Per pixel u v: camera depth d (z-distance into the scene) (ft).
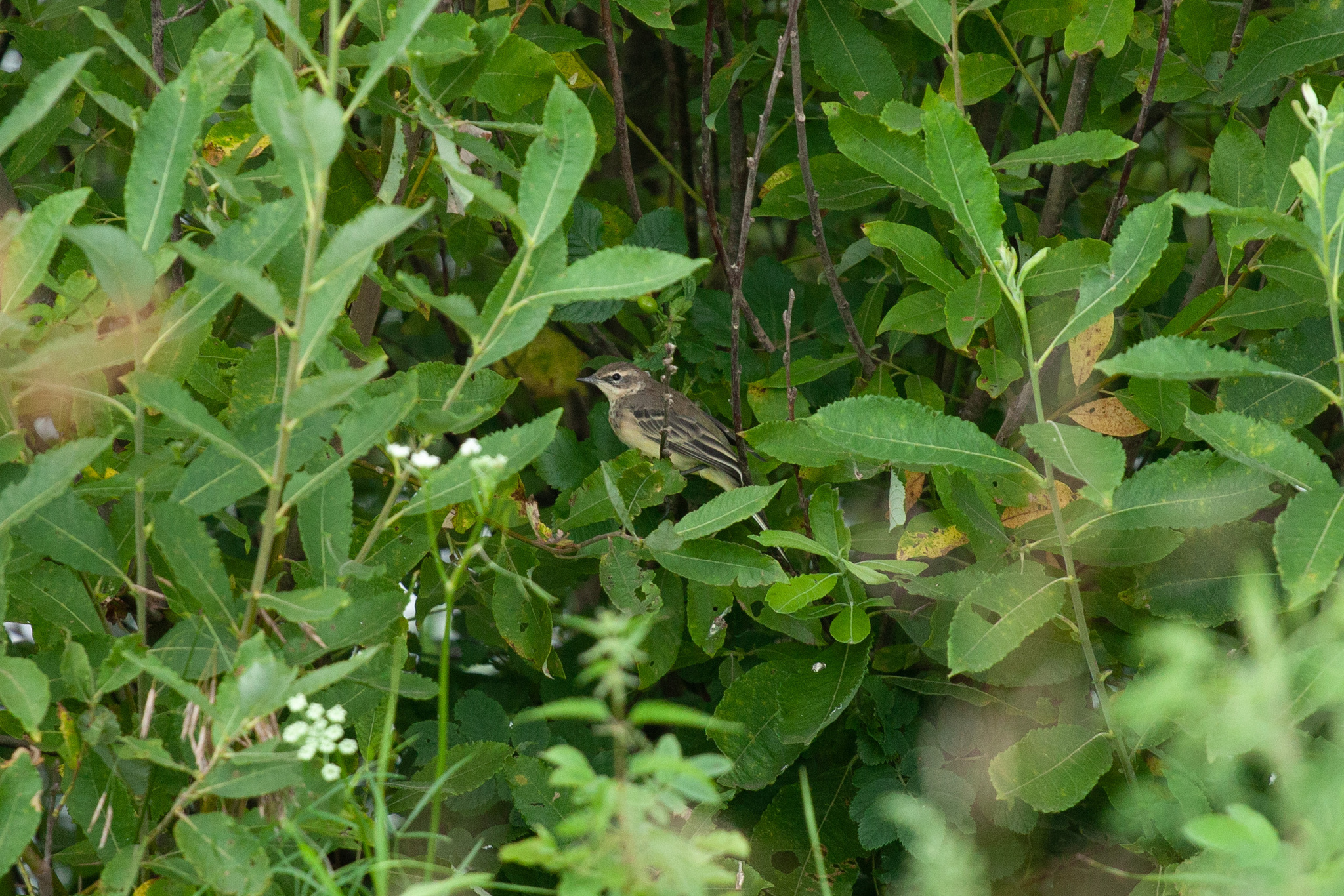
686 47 35.53
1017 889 28.55
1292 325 24.89
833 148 35.32
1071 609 27.04
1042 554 27.91
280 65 15.57
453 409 22.98
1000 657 21.83
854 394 30.58
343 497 19.03
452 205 25.43
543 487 37.63
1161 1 32.48
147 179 17.81
